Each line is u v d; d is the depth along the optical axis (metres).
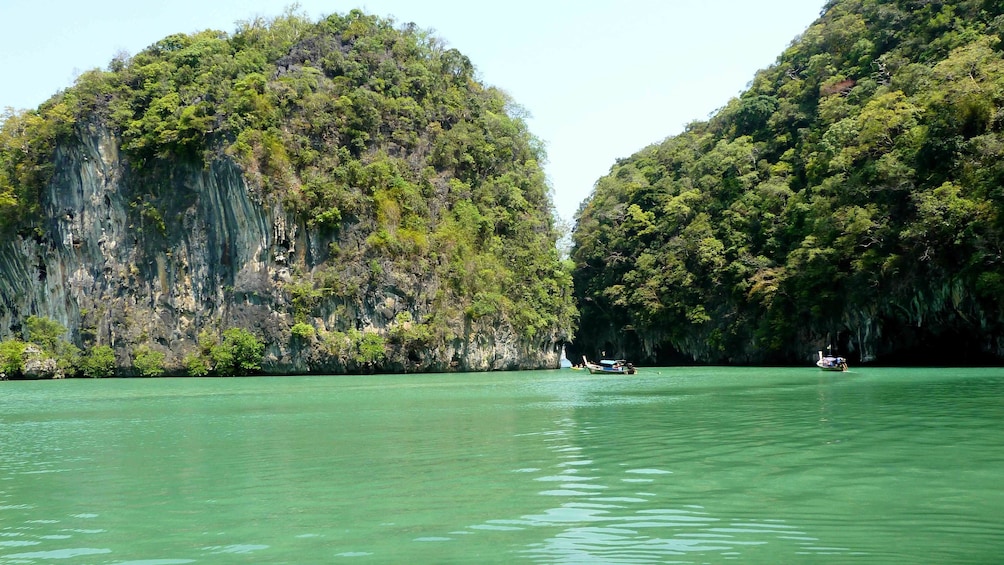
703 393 46.56
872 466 19.83
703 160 113.06
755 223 99.94
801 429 27.45
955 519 14.57
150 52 104.62
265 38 104.75
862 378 57.72
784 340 92.19
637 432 28.00
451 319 90.38
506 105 123.44
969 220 67.19
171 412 40.44
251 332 87.38
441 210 96.69
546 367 106.25
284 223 87.44
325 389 58.12
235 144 87.62
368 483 19.41
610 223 119.88
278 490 18.81
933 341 78.75
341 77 98.44
